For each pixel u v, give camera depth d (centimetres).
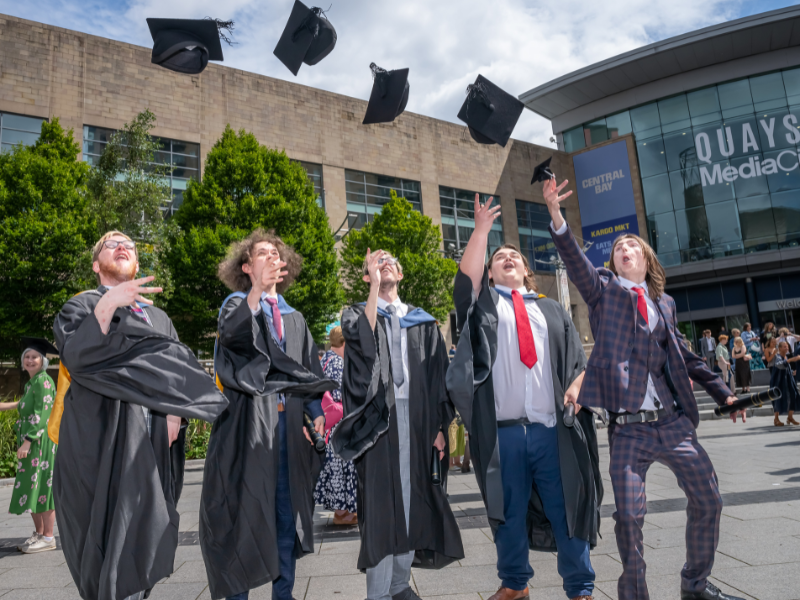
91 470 227
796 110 2642
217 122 2220
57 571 379
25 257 1502
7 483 828
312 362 302
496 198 2958
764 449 803
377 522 256
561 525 271
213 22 304
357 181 2561
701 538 253
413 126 2766
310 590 316
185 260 1614
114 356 224
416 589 310
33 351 461
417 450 279
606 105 3038
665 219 2822
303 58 340
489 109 336
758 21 2553
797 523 397
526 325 285
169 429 253
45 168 1598
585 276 271
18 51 1875
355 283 2153
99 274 262
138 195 1662
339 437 260
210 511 253
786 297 2583
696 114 2812
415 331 295
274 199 1747
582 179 3100
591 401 258
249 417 262
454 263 2228
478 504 550
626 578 243
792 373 1114
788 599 260
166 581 340
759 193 2639
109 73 2022
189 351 242
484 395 278
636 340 258
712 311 2712
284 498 276
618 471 254
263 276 258
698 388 1548
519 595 275
